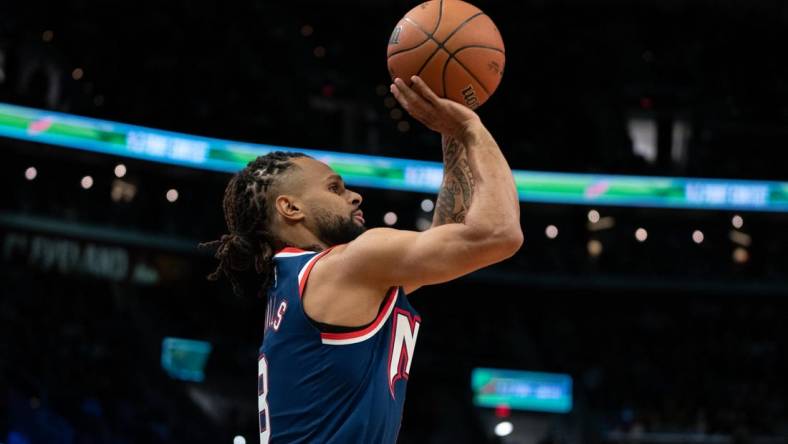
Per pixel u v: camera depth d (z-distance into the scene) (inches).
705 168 1098.1
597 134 1169.4
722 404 1034.1
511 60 1242.6
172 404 906.7
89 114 935.7
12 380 775.7
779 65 1229.1
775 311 1157.1
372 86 1218.6
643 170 1093.1
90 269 967.6
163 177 1048.8
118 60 1043.9
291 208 119.4
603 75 1226.6
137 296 1005.8
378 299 110.3
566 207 1096.8
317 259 113.3
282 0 1230.9
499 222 107.5
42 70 968.3
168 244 1009.5
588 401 1060.5
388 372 111.7
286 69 1173.1
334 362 109.1
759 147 1179.9
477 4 1266.0
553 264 1145.4
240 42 1148.5
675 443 984.3
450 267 107.3
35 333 858.8
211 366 987.9
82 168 995.9
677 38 1251.2
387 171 1057.5
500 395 1072.8
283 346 112.4
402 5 1240.8
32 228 932.0
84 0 1059.9
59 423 775.1
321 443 108.8
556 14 1264.8
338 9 1243.2
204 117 1011.9
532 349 1121.4
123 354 911.7
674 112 1189.1
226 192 124.9
